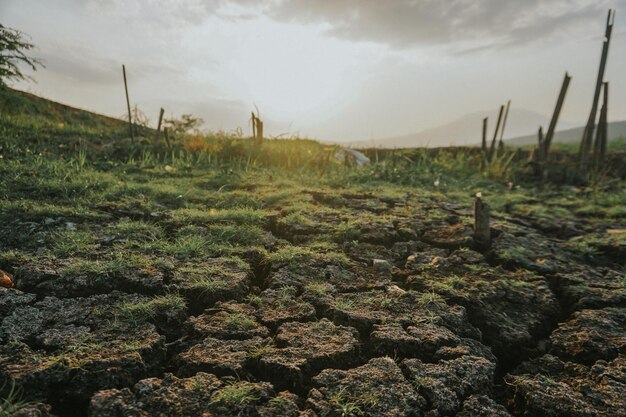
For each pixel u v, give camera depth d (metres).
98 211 4.63
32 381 1.98
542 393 2.26
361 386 2.15
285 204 5.61
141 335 2.42
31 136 8.19
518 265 4.12
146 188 5.76
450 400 2.12
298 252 3.88
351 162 9.91
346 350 2.43
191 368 2.23
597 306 3.38
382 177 8.68
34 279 2.95
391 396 2.09
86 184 5.46
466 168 10.35
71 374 2.05
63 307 2.65
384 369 2.31
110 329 2.46
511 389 2.39
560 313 3.36
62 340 2.30
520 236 5.02
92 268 3.12
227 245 3.95
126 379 2.09
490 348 2.78
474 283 3.58
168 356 2.39
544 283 3.70
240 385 2.10
